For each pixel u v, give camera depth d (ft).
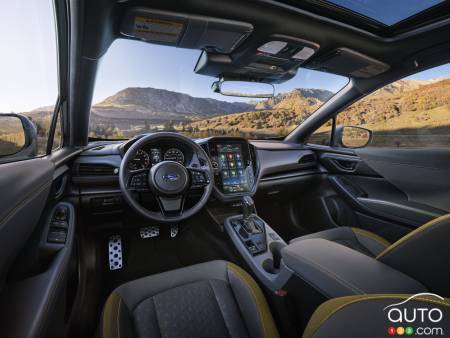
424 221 6.08
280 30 5.27
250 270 4.97
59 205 4.63
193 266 4.41
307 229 8.96
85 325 4.64
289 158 8.16
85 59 4.61
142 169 5.50
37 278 2.95
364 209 7.50
